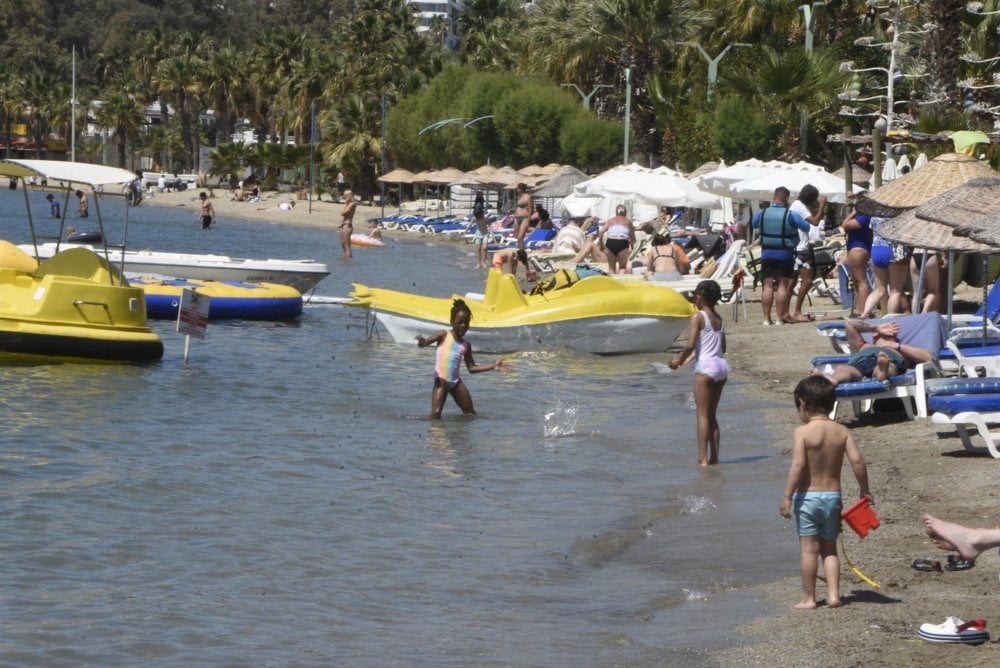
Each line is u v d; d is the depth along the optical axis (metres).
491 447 17.69
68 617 9.95
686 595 10.92
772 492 14.93
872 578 10.98
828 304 34.03
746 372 24.52
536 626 10.05
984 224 14.37
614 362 26.80
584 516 13.85
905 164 39.53
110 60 197.75
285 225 98.75
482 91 97.50
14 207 112.31
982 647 9.05
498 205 97.00
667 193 47.69
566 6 97.12
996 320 21.64
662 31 81.56
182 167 176.25
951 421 15.20
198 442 17.70
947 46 36.41
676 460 16.84
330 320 35.09
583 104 93.38
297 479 15.46
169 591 10.77
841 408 19.89
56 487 14.57
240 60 157.12
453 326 20.14
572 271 28.44
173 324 32.41
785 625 9.82
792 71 55.72
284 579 11.25
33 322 24.12
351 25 134.12
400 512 13.91
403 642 9.59
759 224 30.55
